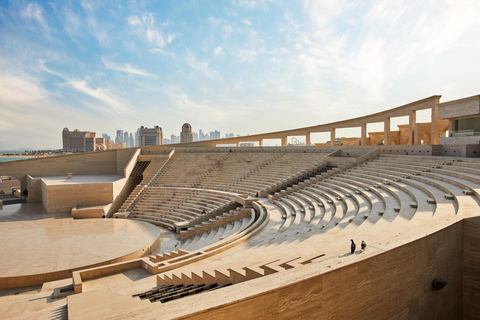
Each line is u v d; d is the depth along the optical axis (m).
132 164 49.06
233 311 6.28
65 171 49.69
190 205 35.62
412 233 10.26
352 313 8.04
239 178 41.28
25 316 8.77
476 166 21.17
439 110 31.17
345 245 12.01
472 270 11.37
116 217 35.47
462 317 11.53
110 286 14.58
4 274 16.86
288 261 10.11
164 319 5.63
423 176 23.55
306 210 24.11
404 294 9.20
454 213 13.24
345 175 31.59
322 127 46.97
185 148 55.84
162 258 20.03
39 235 25.44
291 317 7.04
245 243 18.12
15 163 45.97
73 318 6.05
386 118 38.53
